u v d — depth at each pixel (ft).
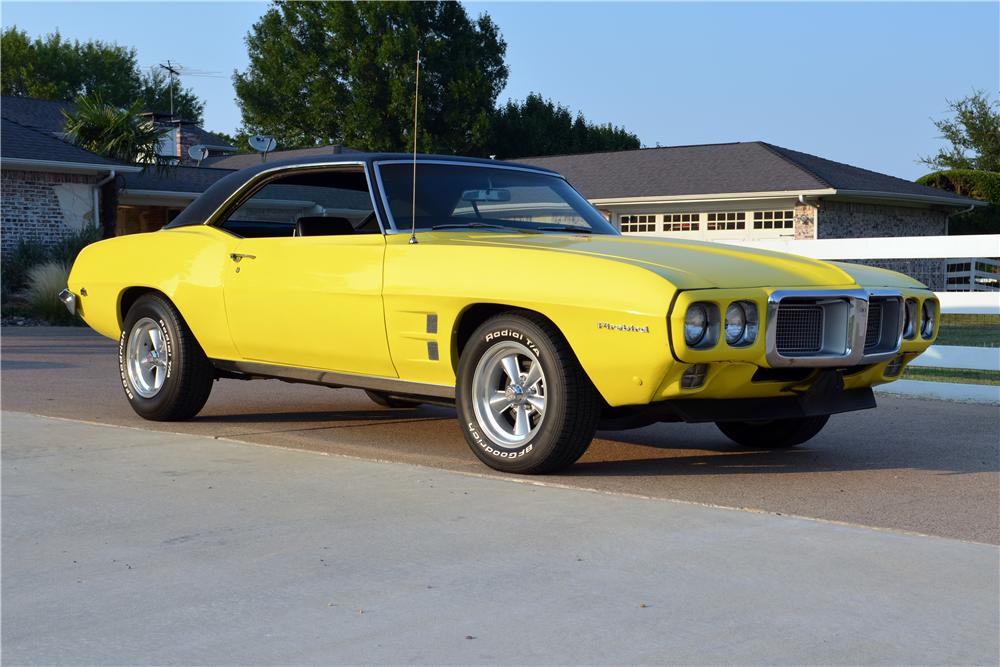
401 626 10.18
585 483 16.69
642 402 16.19
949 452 20.25
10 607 10.78
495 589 11.21
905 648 9.68
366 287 18.61
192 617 10.46
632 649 9.61
